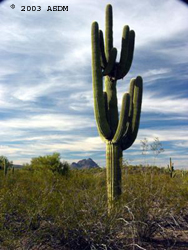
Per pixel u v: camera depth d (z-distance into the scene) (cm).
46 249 447
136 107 763
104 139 750
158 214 516
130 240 498
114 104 772
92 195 549
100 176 876
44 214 479
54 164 1073
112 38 773
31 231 430
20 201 521
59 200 538
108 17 774
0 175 882
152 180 595
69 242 462
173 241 509
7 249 405
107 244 455
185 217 606
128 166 682
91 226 463
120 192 688
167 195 589
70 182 777
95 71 720
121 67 771
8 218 460
